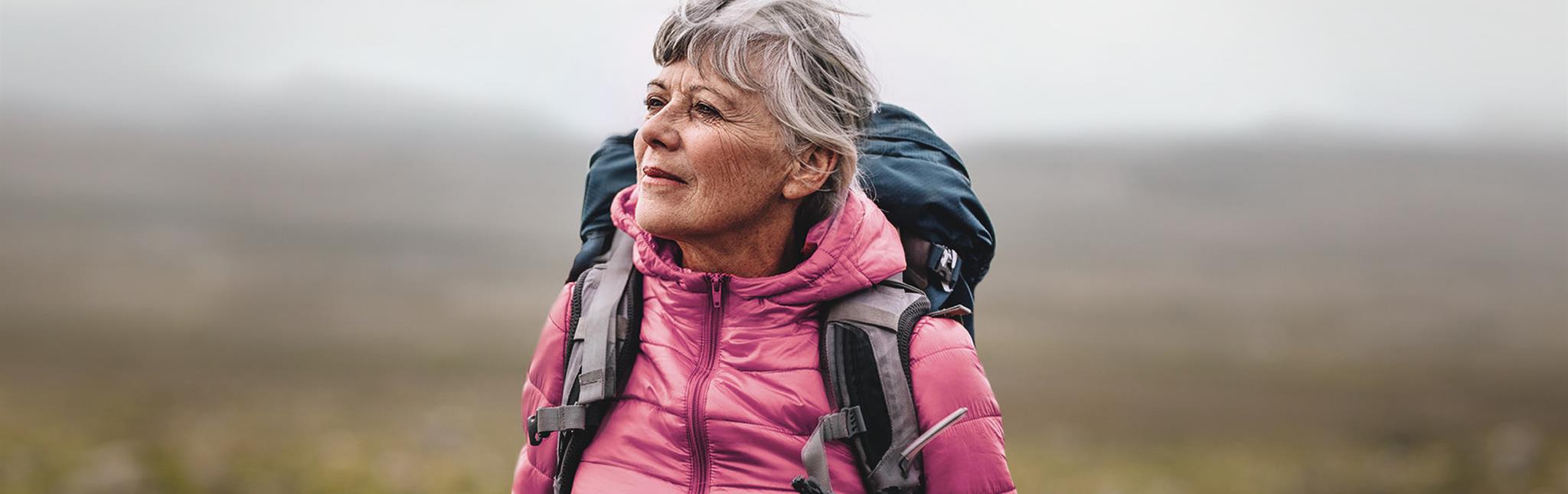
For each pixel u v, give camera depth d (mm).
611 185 2023
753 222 1695
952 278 1934
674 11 1688
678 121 1646
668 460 1703
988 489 1735
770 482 1676
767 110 1630
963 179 2049
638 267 1780
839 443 1694
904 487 1668
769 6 1664
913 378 1712
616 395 1756
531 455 1921
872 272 1714
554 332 1899
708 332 1736
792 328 1723
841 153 1694
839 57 1711
